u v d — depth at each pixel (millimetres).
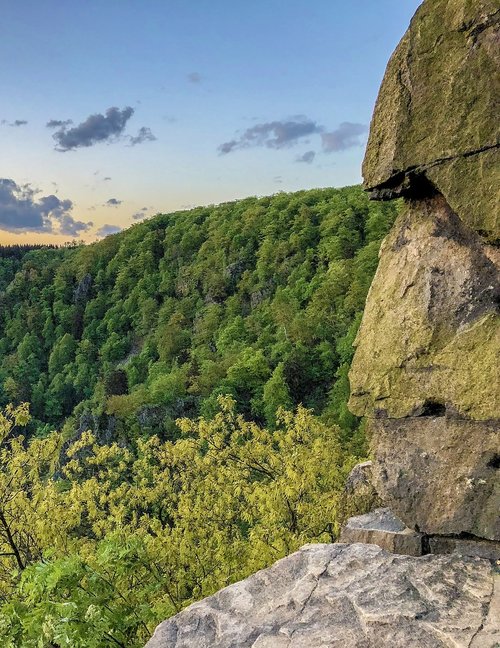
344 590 3381
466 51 3637
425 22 3900
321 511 9688
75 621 4539
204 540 9719
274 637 3102
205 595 8305
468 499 3611
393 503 4031
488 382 3545
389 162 4086
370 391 4312
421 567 3475
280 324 59188
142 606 5523
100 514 11500
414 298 4082
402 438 4055
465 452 3670
